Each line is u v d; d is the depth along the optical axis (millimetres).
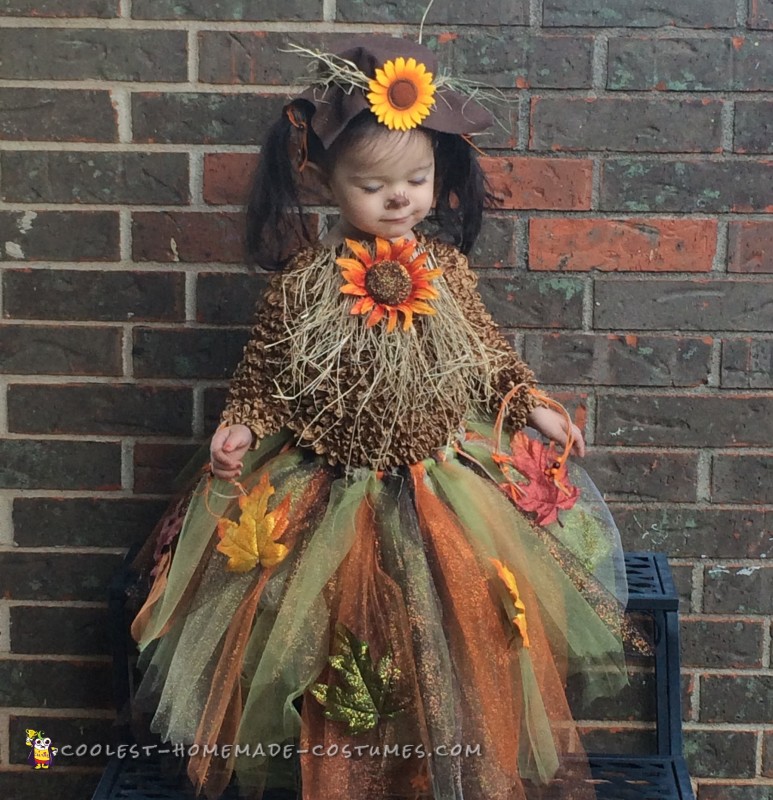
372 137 1184
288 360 1257
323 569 1206
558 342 1552
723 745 1635
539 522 1326
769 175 1504
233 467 1235
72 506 1597
